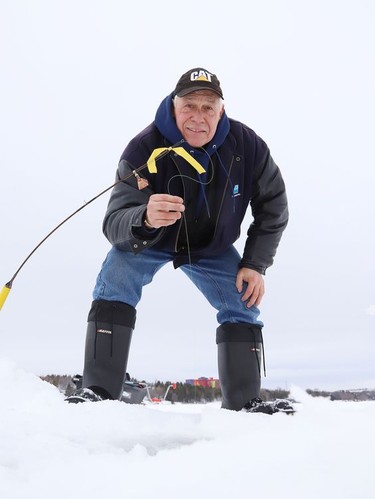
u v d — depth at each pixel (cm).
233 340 251
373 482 88
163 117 250
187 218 252
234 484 91
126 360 235
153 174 248
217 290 262
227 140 256
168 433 144
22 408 161
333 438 114
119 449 127
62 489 94
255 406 230
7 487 96
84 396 199
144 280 253
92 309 236
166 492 90
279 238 275
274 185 273
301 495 84
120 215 238
